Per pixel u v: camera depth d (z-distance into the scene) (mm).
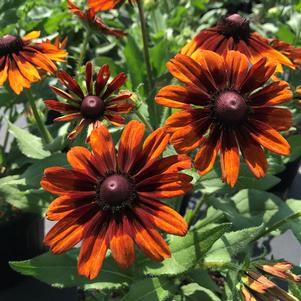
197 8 590
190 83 213
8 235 363
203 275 268
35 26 415
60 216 197
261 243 438
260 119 215
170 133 207
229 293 221
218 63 215
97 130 203
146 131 267
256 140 211
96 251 196
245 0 665
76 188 203
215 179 277
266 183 277
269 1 516
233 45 271
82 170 202
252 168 210
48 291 403
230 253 239
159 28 494
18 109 562
